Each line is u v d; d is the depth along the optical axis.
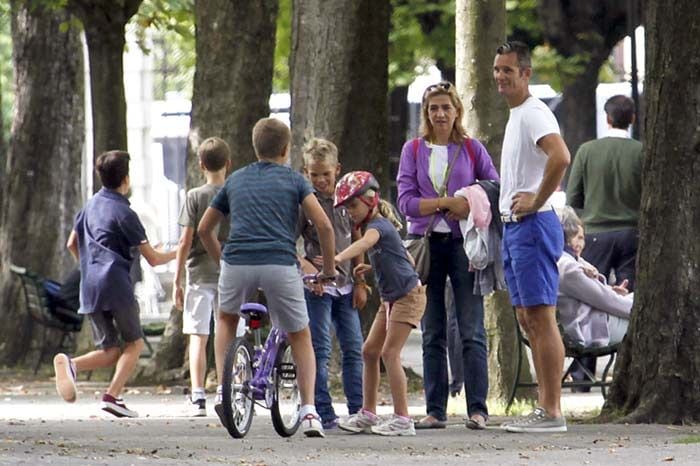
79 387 55.75
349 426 36.31
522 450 30.98
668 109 37.12
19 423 40.78
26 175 69.81
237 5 56.56
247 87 56.59
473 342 36.66
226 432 37.38
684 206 37.00
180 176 131.12
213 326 52.19
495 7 44.56
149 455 29.80
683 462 27.78
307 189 34.69
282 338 35.88
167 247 121.75
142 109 131.75
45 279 63.94
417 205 36.50
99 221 44.00
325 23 52.41
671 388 36.78
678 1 36.97
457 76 45.03
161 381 55.50
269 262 34.31
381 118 53.38
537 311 35.16
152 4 71.38
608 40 91.62
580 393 50.47
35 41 69.88
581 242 44.50
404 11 87.00
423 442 33.31
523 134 34.81
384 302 35.78
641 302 37.34
